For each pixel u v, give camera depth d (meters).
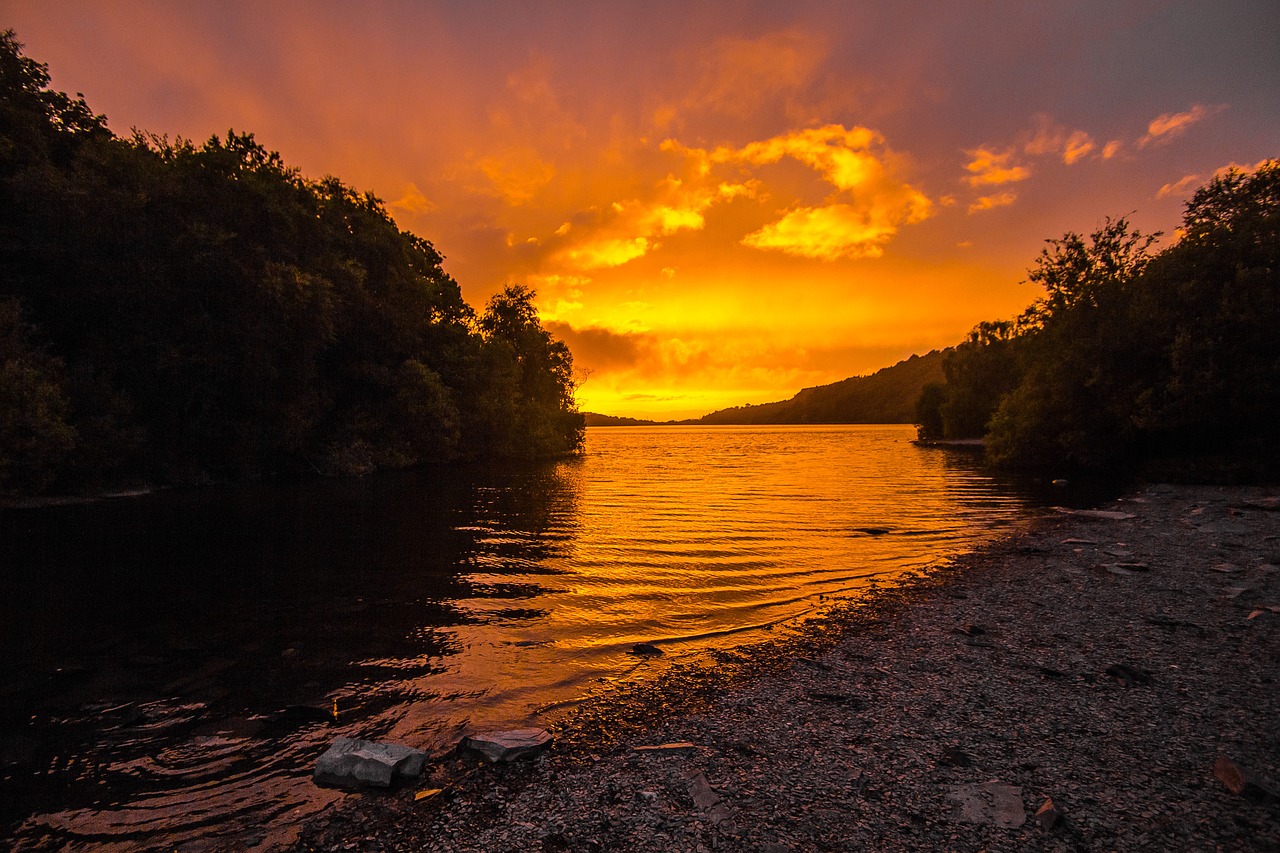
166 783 5.27
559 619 10.20
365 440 42.53
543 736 5.96
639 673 7.85
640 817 4.62
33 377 22.77
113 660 8.24
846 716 6.45
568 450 71.94
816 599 11.47
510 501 26.28
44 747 5.92
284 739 6.08
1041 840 4.25
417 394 44.09
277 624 9.83
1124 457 35.38
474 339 56.66
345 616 10.26
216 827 4.64
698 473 42.34
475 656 8.45
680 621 10.14
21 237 26.08
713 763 5.48
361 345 42.41
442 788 5.15
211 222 31.27
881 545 16.53
